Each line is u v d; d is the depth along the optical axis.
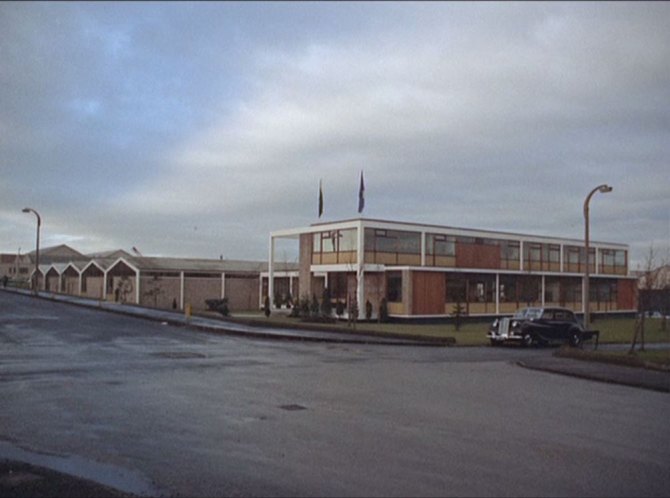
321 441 8.43
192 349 20.52
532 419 10.22
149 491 6.39
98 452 7.84
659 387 14.38
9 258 109.19
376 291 40.88
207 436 8.66
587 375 16.12
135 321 31.45
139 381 13.45
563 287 51.97
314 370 15.95
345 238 41.06
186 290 52.62
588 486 6.69
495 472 7.12
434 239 43.31
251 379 14.05
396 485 6.61
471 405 11.38
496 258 46.97
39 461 7.46
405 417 10.12
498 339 26.34
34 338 22.16
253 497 6.22
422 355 21.09
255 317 38.75
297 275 49.44
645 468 7.42
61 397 11.38
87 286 58.50
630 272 60.06
